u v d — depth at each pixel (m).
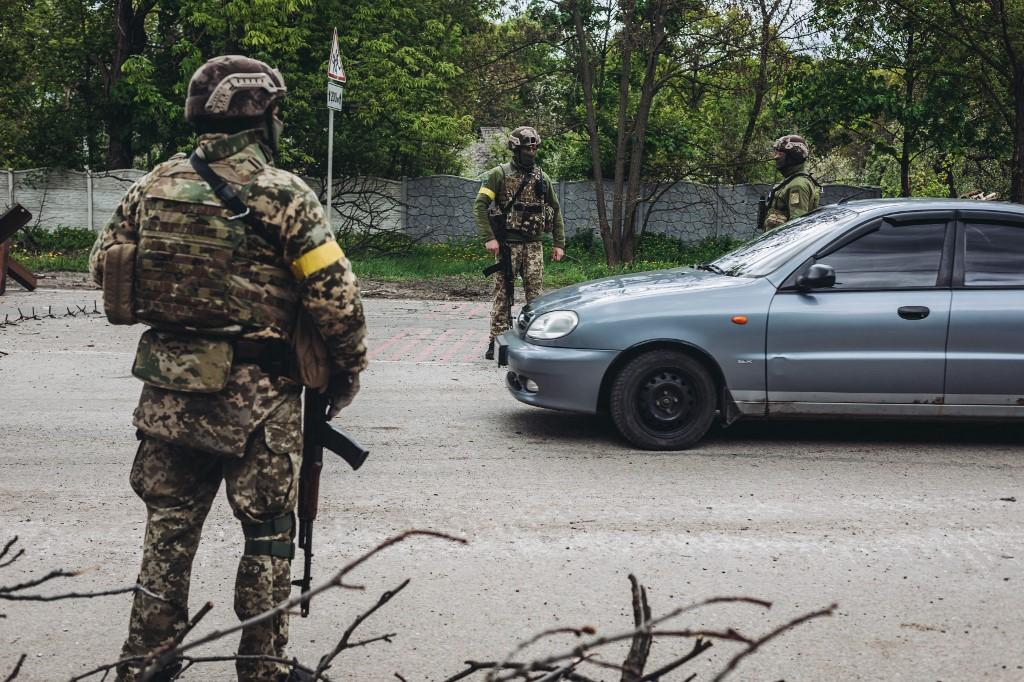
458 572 4.29
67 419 6.90
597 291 6.84
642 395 6.43
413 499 5.30
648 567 4.38
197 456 2.89
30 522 4.82
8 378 8.27
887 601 4.05
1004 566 4.46
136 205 2.88
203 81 2.84
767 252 6.83
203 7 21.88
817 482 5.77
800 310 6.38
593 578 4.25
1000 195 24.55
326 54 23.38
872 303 6.39
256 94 2.86
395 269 19.39
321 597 4.00
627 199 24.06
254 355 2.82
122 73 23.86
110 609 3.85
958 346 6.38
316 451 3.02
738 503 5.33
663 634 1.62
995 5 19.17
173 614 2.88
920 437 6.96
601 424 7.18
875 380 6.38
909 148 24.80
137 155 26.05
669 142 25.64
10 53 23.92
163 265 2.76
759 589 4.16
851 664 3.50
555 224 9.66
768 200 8.85
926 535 4.85
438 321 12.55
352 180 24.94
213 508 5.08
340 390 3.01
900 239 6.55
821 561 4.48
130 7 24.25
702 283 6.62
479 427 6.99
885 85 24.12
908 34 22.42
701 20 22.84
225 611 3.87
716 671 3.43
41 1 25.20
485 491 5.47
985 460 6.34
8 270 13.66
